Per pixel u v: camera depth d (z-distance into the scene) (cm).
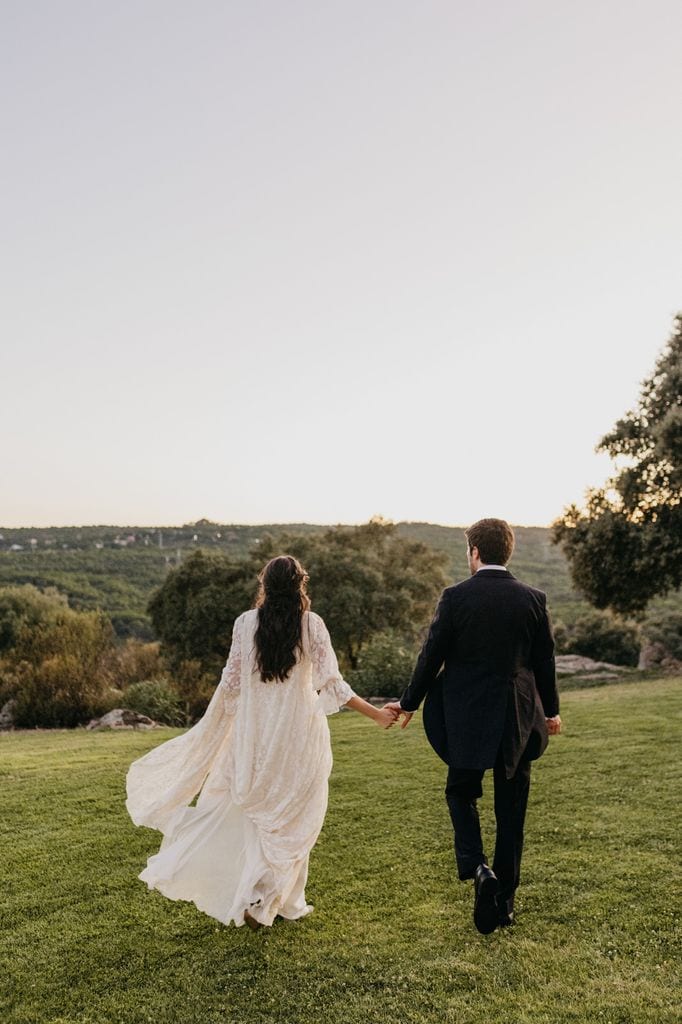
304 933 384
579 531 2170
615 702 1138
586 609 4666
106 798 671
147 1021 311
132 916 414
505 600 377
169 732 1201
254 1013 313
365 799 634
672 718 950
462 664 380
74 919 413
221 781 383
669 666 1950
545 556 6366
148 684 1641
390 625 3425
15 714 1616
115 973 351
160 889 362
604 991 316
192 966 354
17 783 746
